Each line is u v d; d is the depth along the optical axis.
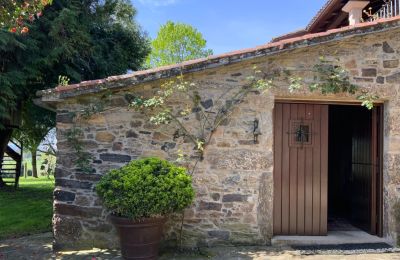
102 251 5.52
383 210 5.93
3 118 10.46
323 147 6.04
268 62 5.64
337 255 5.20
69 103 5.68
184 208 5.27
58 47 10.02
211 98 5.64
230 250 5.41
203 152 5.61
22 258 5.30
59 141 5.70
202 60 5.31
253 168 5.61
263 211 5.62
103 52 12.42
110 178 4.98
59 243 5.64
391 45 5.73
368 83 5.66
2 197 11.53
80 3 11.46
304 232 6.01
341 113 8.73
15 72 9.46
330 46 5.65
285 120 6.01
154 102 5.45
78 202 5.66
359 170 6.77
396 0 7.07
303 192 6.02
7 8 4.93
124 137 5.65
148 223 4.84
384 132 5.87
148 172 4.97
